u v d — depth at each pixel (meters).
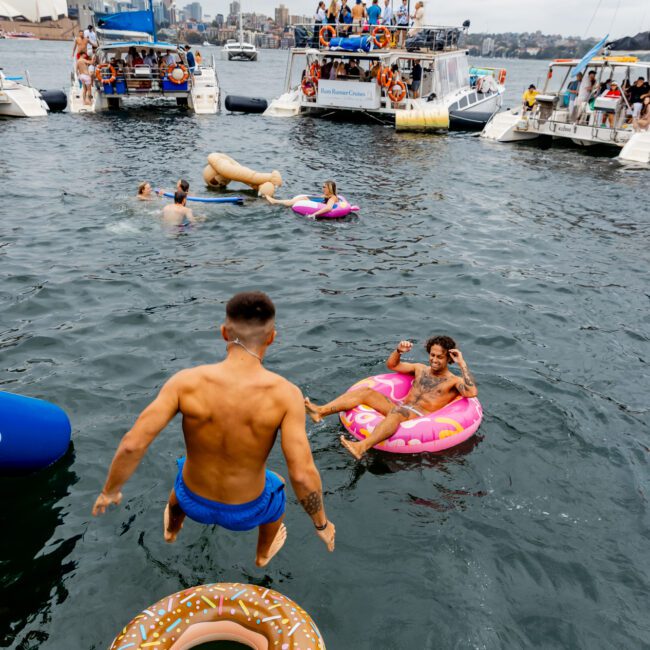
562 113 22.95
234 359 2.92
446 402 5.42
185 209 11.41
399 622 3.42
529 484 4.61
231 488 3.02
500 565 3.85
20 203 12.02
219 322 7.22
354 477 4.59
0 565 3.68
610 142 21.20
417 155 20.06
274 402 2.88
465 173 17.30
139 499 4.23
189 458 3.05
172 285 8.31
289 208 12.42
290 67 30.70
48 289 7.96
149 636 2.80
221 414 2.88
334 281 8.70
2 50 108.88
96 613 3.39
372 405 5.31
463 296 8.34
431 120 25.59
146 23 31.58
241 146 20.48
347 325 7.26
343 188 14.79
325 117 29.47
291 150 20.14
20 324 6.98
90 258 9.19
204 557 3.76
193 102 29.91
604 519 4.29
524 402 5.70
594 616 3.52
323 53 27.83
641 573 3.83
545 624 3.46
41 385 5.68
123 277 8.50
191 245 9.98
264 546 3.53
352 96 27.73
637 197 14.80
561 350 6.91
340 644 3.28
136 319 7.21
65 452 4.69
